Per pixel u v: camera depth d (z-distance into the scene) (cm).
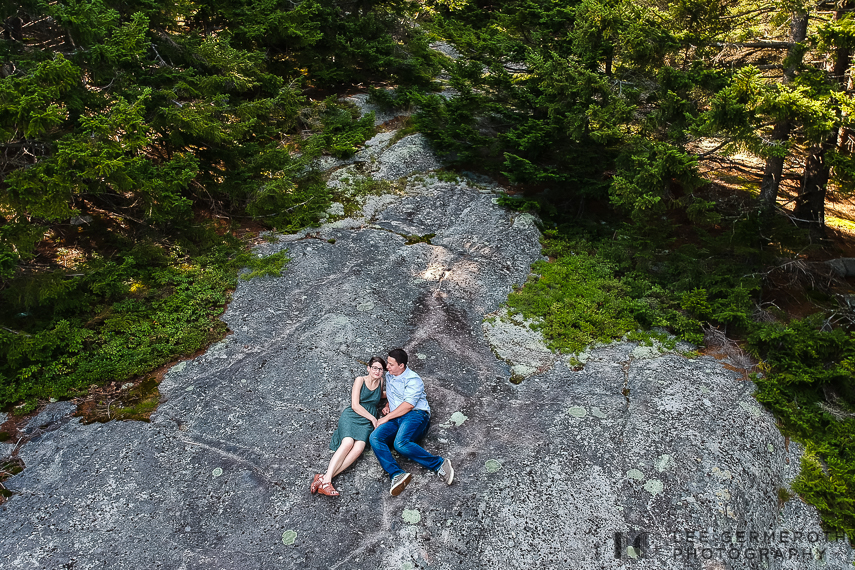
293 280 660
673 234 834
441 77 1212
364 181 866
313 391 510
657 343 590
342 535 387
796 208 847
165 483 424
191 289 629
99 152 493
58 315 564
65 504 405
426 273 689
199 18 889
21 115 451
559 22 802
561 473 434
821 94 582
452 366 548
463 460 446
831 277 764
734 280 657
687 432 468
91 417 480
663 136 664
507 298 659
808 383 530
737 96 558
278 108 834
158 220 654
